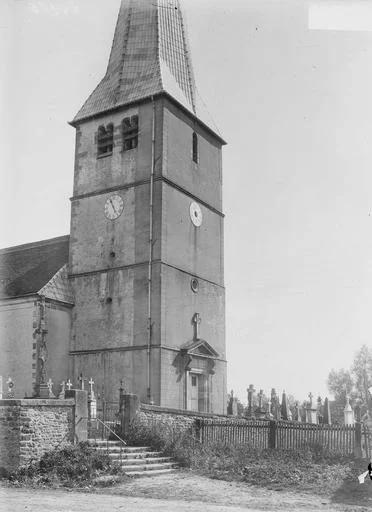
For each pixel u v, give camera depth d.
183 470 20.00
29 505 13.62
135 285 33.47
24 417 17.70
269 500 15.07
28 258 39.28
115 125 36.50
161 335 32.06
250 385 37.88
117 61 38.44
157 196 33.97
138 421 22.59
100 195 36.09
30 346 33.03
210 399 35.12
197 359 34.50
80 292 35.34
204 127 38.59
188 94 38.12
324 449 21.64
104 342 33.78
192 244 35.97
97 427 23.09
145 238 33.78
